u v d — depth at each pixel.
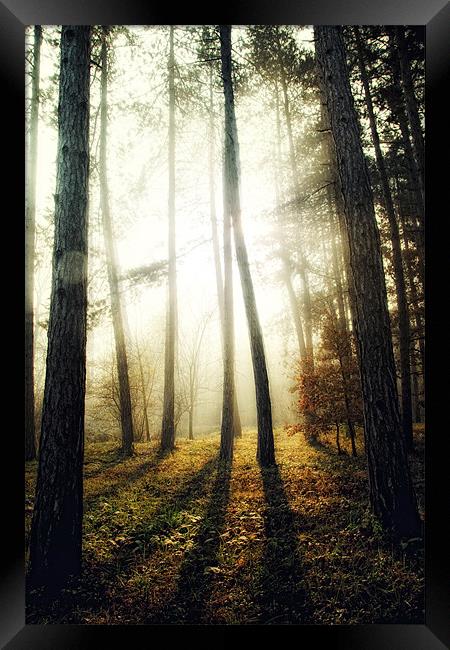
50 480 4.01
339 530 4.90
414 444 9.38
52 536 3.95
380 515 4.71
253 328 9.39
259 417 9.21
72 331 4.12
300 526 5.22
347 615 3.54
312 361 10.07
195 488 7.52
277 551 4.61
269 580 4.09
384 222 12.36
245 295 9.46
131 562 4.54
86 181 4.41
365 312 4.96
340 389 9.29
